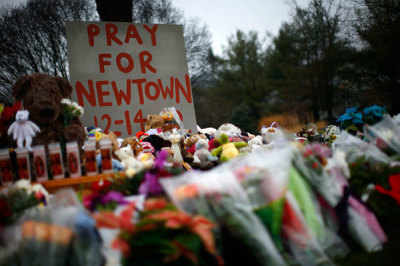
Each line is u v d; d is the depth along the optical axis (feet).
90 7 46.09
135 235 6.99
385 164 10.87
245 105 109.70
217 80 114.11
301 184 8.82
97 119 19.17
